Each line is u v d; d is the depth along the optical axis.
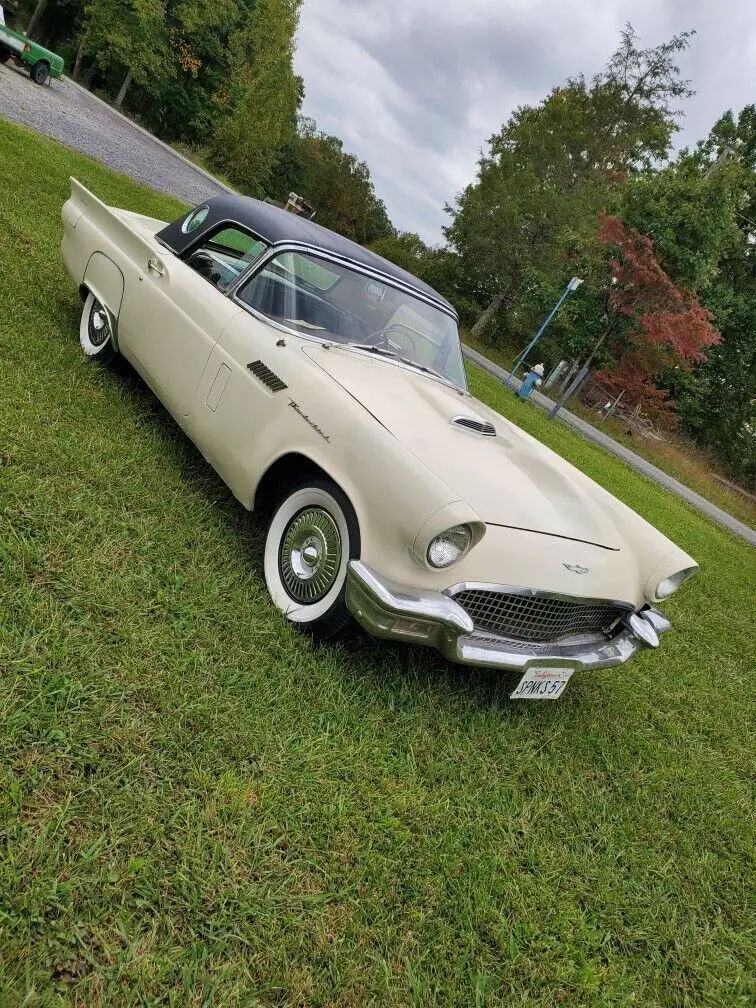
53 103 20.05
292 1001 1.69
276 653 2.79
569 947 2.21
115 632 2.50
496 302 38.19
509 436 3.84
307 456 2.89
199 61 39.41
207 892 1.82
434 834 2.38
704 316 25.02
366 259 3.92
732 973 2.44
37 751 1.95
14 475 3.02
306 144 67.62
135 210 10.55
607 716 3.79
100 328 4.47
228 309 3.51
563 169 40.12
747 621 7.46
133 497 3.31
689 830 3.11
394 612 2.49
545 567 2.88
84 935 1.60
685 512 15.91
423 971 1.92
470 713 3.11
